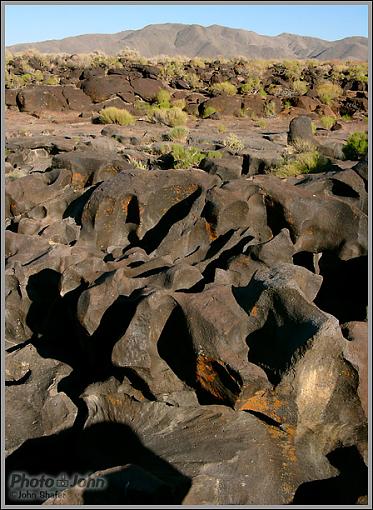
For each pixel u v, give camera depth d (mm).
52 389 5402
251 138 19359
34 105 27859
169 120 24875
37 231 8562
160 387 4762
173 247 7398
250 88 33938
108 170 10156
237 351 4508
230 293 4875
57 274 6676
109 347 5148
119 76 32781
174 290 5371
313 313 4465
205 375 4547
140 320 4684
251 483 4230
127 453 4621
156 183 8203
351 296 7340
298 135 16047
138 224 8164
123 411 4871
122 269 5445
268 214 7719
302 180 8406
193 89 36156
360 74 40562
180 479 4113
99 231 8172
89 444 4844
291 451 4484
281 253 6340
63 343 6172
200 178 8203
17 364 5867
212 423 4582
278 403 4406
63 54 52031
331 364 4512
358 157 12984
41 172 11430
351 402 4566
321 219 7535
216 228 7461
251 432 4492
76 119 26422
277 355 4457
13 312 6496
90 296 5238
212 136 20156
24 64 40531
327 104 30766
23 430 5098
